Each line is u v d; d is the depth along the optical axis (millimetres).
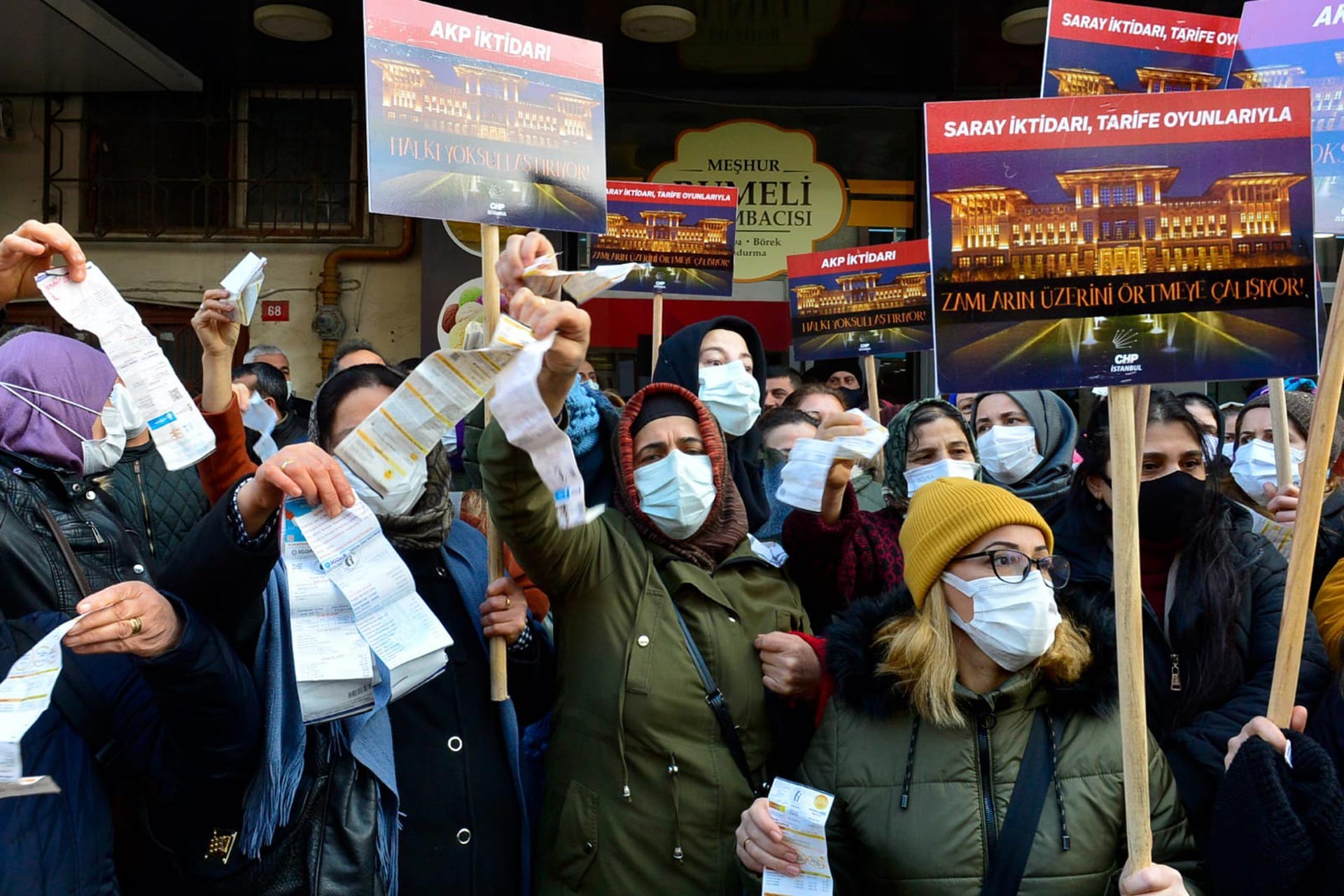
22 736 1739
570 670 2531
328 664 2066
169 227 9008
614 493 2760
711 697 2479
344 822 2178
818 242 9156
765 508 3234
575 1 7594
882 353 5125
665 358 3988
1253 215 2094
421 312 8852
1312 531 2016
